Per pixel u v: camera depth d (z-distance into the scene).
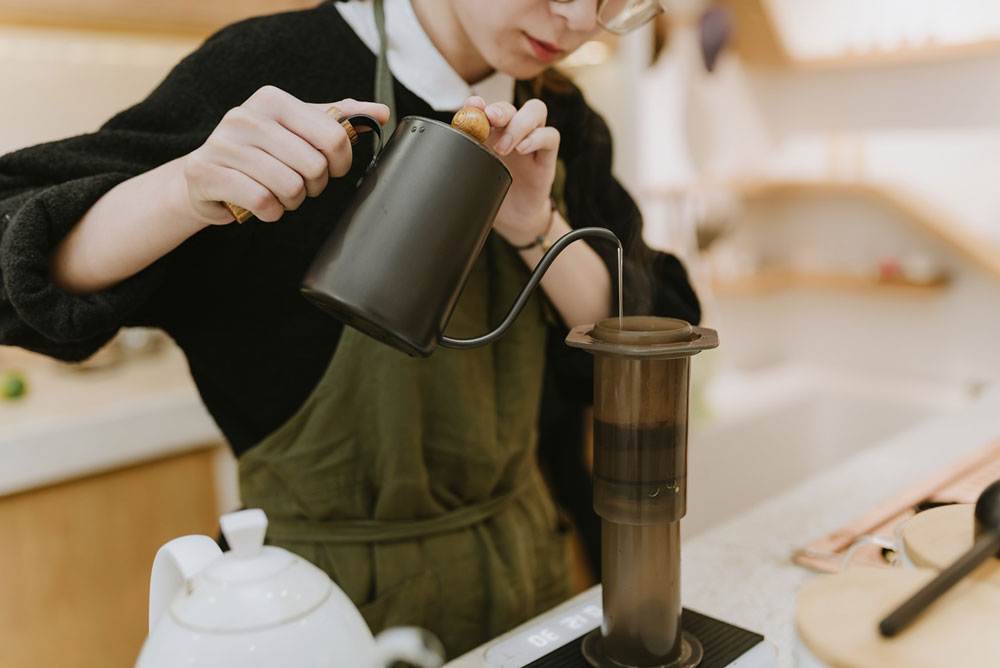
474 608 0.92
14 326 0.76
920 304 2.67
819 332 2.94
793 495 1.07
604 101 2.14
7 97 1.82
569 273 0.89
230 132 0.61
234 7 1.76
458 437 0.88
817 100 2.73
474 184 0.57
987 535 0.51
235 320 0.87
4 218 0.74
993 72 2.39
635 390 0.58
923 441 1.26
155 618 0.53
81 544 1.62
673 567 0.62
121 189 0.74
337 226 0.57
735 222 2.61
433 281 0.56
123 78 1.96
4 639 1.55
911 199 2.50
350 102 0.64
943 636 0.45
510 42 0.76
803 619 0.48
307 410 0.86
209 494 1.78
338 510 0.88
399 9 0.86
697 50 2.51
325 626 0.47
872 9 2.55
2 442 1.48
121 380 1.86
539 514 1.00
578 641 0.70
